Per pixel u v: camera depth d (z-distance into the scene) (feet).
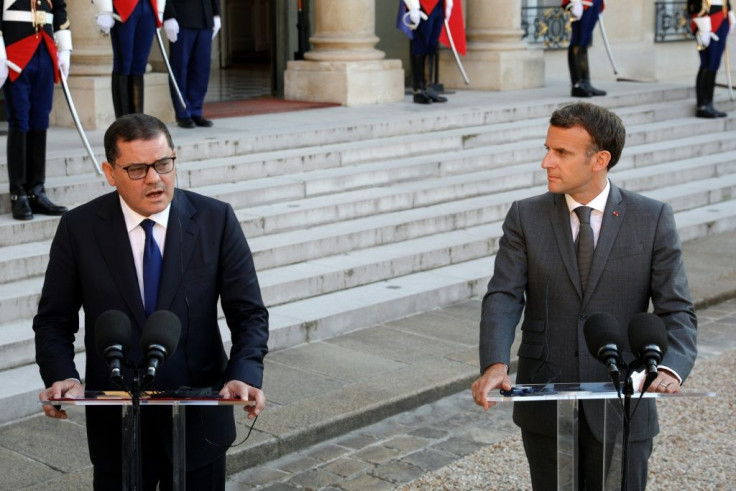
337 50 41.24
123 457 9.35
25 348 19.76
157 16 30.01
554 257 11.31
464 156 34.22
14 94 23.27
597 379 11.10
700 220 34.19
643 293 11.23
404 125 35.73
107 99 33.06
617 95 44.32
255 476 16.87
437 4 40.45
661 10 60.70
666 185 37.45
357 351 22.30
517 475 16.58
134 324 10.56
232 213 11.10
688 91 48.26
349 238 27.20
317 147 32.60
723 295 27.76
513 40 47.39
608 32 58.80
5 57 22.70
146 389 10.28
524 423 11.71
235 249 10.97
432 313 25.32
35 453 16.67
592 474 11.48
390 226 28.30
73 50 32.78
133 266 10.59
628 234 11.19
